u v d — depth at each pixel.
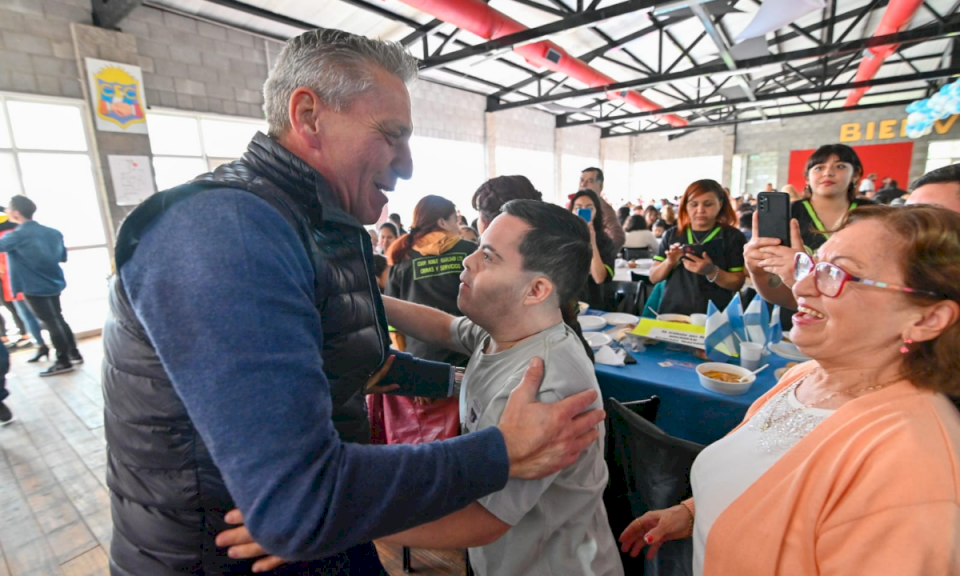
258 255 0.46
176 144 4.96
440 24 5.56
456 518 0.58
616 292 3.01
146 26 4.54
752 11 6.27
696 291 2.09
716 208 2.07
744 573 0.61
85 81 4.16
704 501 0.73
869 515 0.48
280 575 0.64
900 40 5.45
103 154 4.34
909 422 0.50
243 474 0.42
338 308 0.63
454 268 1.65
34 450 2.41
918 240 0.53
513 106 9.09
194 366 0.43
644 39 7.47
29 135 4.11
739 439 0.73
